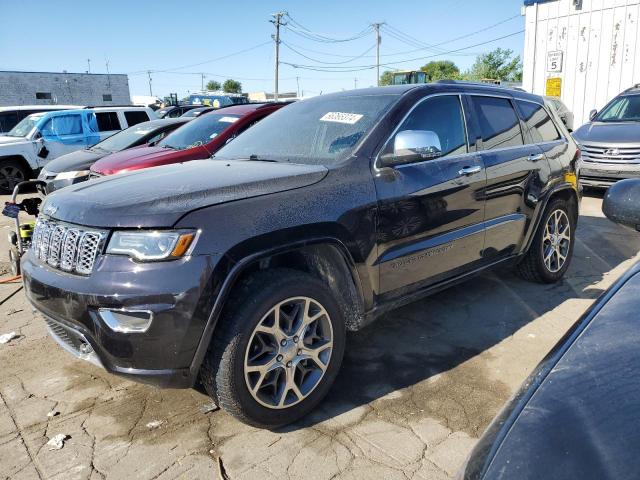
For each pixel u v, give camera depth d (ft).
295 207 8.95
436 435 8.87
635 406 3.74
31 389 10.65
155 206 8.20
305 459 8.37
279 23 146.72
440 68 229.66
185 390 10.52
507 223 13.39
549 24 44.91
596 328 4.80
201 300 7.86
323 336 9.52
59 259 8.79
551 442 3.65
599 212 25.80
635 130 26.78
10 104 144.77
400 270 10.71
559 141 15.79
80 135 42.19
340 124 11.46
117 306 7.79
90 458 8.53
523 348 11.84
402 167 10.75
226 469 8.20
